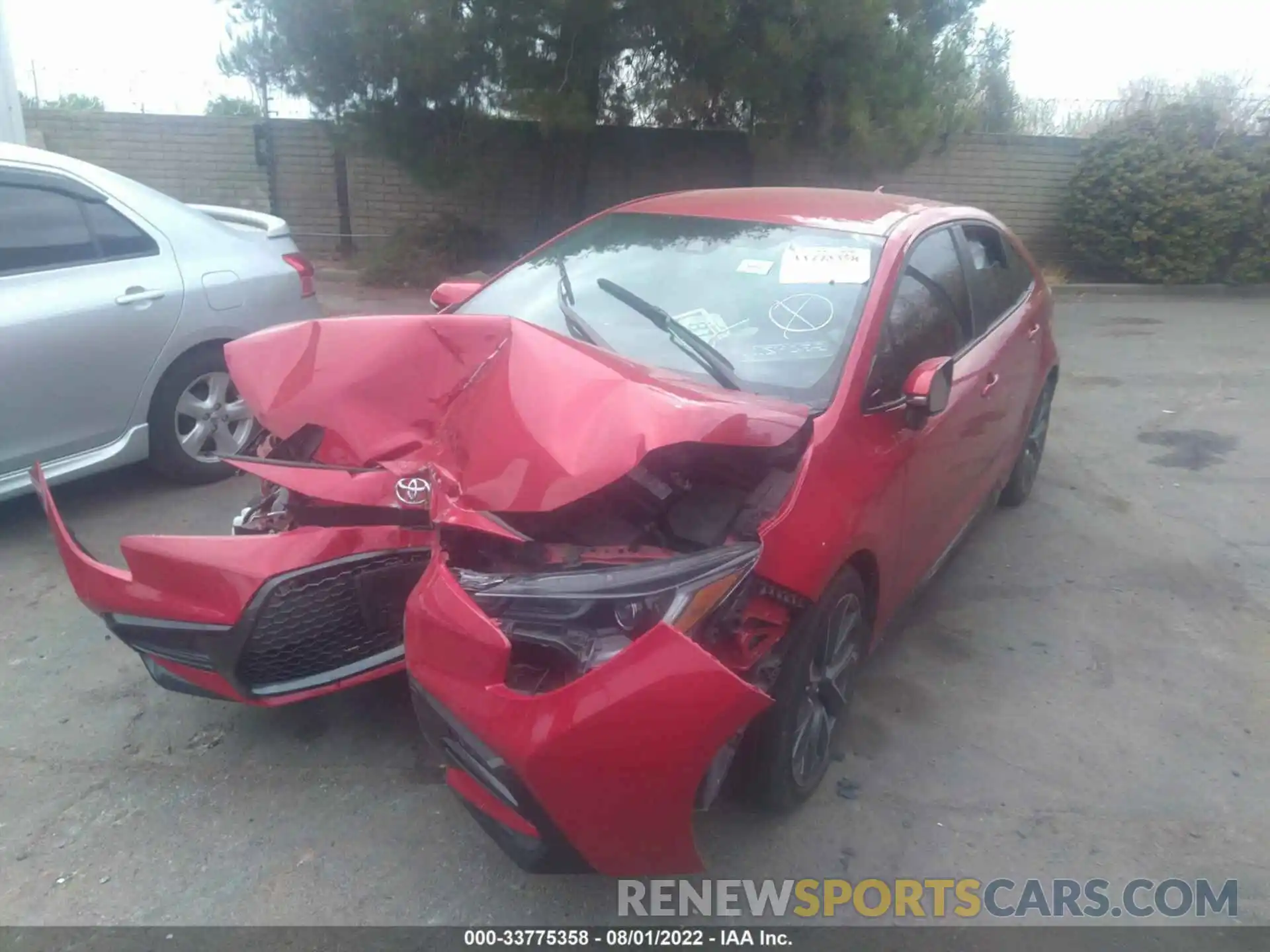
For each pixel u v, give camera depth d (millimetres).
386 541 3094
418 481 2955
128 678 3832
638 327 3623
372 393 3193
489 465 2686
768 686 2865
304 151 12172
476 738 2422
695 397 2846
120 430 5109
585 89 10211
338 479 2953
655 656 2281
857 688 3979
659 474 2836
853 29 10047
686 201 4418
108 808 3158
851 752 3576
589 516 2799
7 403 4582
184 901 2816
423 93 10086
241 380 3318
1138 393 8344
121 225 5113
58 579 4539
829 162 11195
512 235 12562
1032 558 5215
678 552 2729
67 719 3582
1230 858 3146
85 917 2750
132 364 5047
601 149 12383
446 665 2484
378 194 12391
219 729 3557
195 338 5309
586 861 2430
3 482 4680
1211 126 13102
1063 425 7477
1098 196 13258
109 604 3158
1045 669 4180
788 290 3627
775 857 3068
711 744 2332
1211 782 3502
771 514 2814
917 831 3201
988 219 5031
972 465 4266
